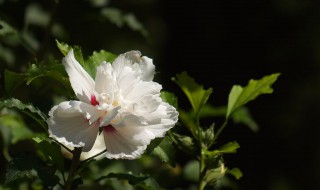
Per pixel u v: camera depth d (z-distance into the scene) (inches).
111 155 32.6
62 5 48.0
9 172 33.9
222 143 84.0
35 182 39.6
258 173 91.8
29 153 35.9
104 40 76.9
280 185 94.5
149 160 43.8
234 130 84.9
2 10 47.0
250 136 87.0
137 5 96.3
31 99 40.0
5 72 35.9
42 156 38.2
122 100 32.8
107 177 36.4
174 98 36.4
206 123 79.8
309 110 98.3
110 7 48.8
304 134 97.6
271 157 95.7
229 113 37.6
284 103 98.2
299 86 99.0
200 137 37.0
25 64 48.3
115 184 40.6
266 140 96.4
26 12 47.4
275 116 97.3
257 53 99.0
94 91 33.1
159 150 34.9
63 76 34.2
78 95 32.9
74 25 49.3
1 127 41.8
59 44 34.5
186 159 55.8
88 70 35.6
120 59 34.1
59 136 32.5
